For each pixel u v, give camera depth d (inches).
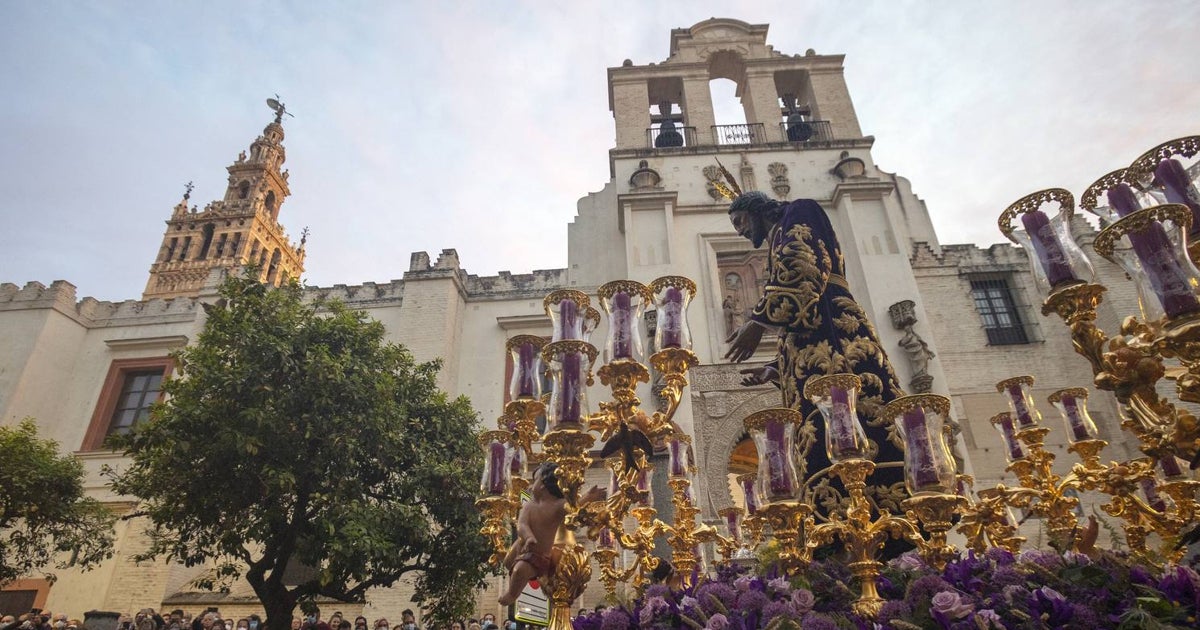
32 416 840.9
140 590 722.2
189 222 2172.7
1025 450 254.8
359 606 676.1
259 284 574.9
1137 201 143.6
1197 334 111.2
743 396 694.5
